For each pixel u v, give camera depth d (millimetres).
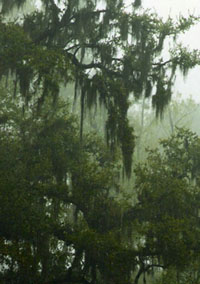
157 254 14836
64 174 16312
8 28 14727
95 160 17719
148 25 16688
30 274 13602
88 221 15688
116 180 17812
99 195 16031
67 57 15641
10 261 13766
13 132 17094
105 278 15086
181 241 14602
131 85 16797
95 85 16094
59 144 16406
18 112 17109
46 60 14344
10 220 13758
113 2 16656
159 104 16812
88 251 14695
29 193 14641
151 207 15844
